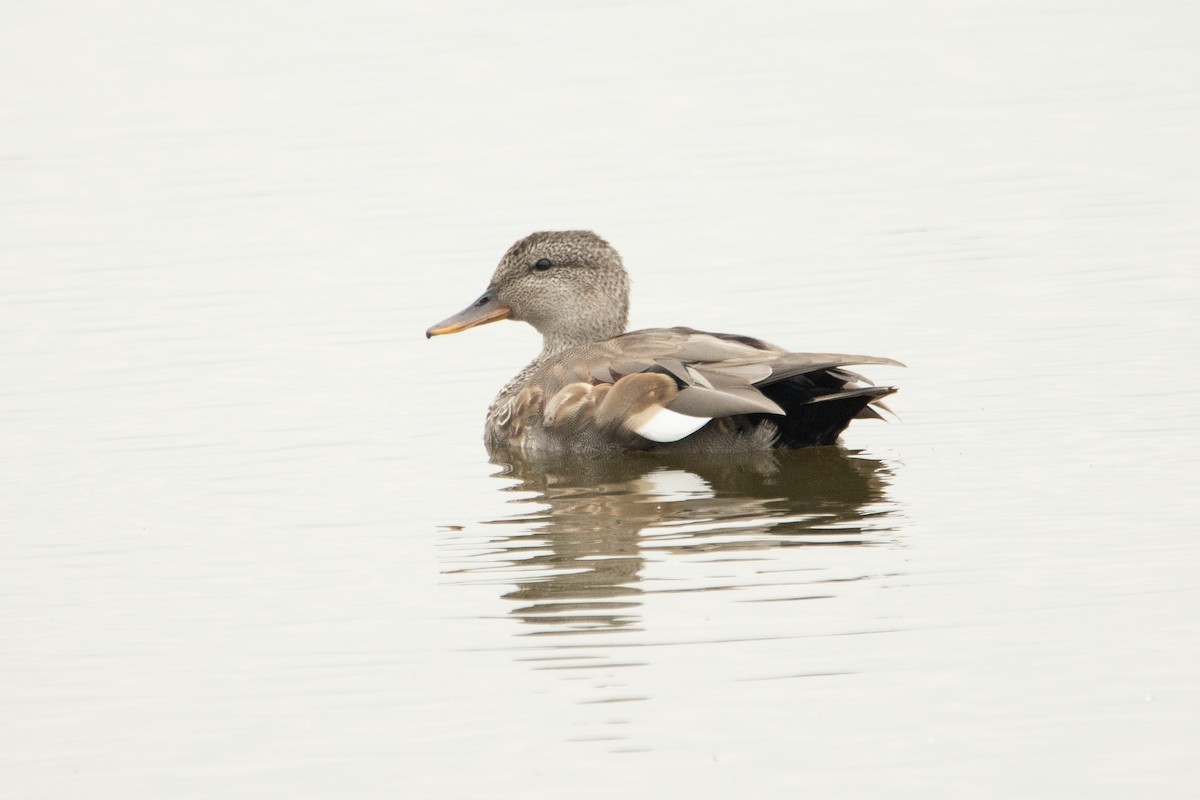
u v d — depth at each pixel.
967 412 16.30
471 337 20.47
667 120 29.20
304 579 12.59
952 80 30.69
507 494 14.55
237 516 14.22
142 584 12.63
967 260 21.84
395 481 15.15
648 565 12.39
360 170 27.39
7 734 10.31
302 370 19.17
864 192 25.19
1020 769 9.39
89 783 9.73
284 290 22.30
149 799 9.53
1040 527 12.84
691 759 9.62
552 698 10.38
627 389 15.38
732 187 25.73
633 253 23.06
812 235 23.38
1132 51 31.78
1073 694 10.12
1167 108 28.42
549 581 12.20
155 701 10.66
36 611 12.16
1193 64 30.81
